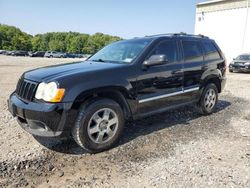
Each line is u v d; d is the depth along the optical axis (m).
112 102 3.91
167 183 3.03
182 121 5.49
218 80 6.13
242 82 12.64
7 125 4.95
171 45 4.93
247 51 26.38
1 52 64.62
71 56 66.06
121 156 3.74
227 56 28.48
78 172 3.28
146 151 3.92
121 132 4.08
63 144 4.11
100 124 3.81
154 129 4.93
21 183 3.00
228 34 28.17
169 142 4.29
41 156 3.69
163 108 4.76
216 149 4.03
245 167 3.45
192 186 2.97
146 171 3.31
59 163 3.50
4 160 3.53
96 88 3.68
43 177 3.14
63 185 2.98
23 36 103.69
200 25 31.47
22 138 4.33
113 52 4.95
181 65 4.98
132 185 2.99
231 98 8.27
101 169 3.36
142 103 4.31
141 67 4.27
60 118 3.41
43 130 3.50
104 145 3.87
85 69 3.89
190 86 5.25
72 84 3.49
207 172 3.29
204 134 4.71
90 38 121.81
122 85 3.96
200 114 6.00
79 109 3.60
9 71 16.23
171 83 4.78
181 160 3.62
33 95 3.55
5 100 7.07
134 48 4.64
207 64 5.67
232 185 3.00
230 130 4.95
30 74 3.93
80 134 3.61
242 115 6.09
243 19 26.39
